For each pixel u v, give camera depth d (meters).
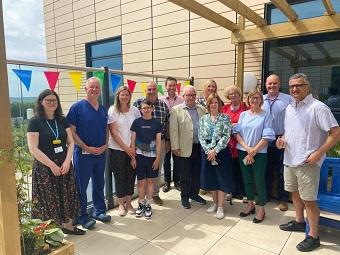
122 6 5.67
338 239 2.48
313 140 2.20
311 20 3.03
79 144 2.58
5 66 1.33
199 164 3.26
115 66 6.06
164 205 3.31
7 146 1.38
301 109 2.26
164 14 5.07
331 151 3.05
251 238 2.54
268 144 2.90
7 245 1.42
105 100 3.00
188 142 3.10
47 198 2.25
